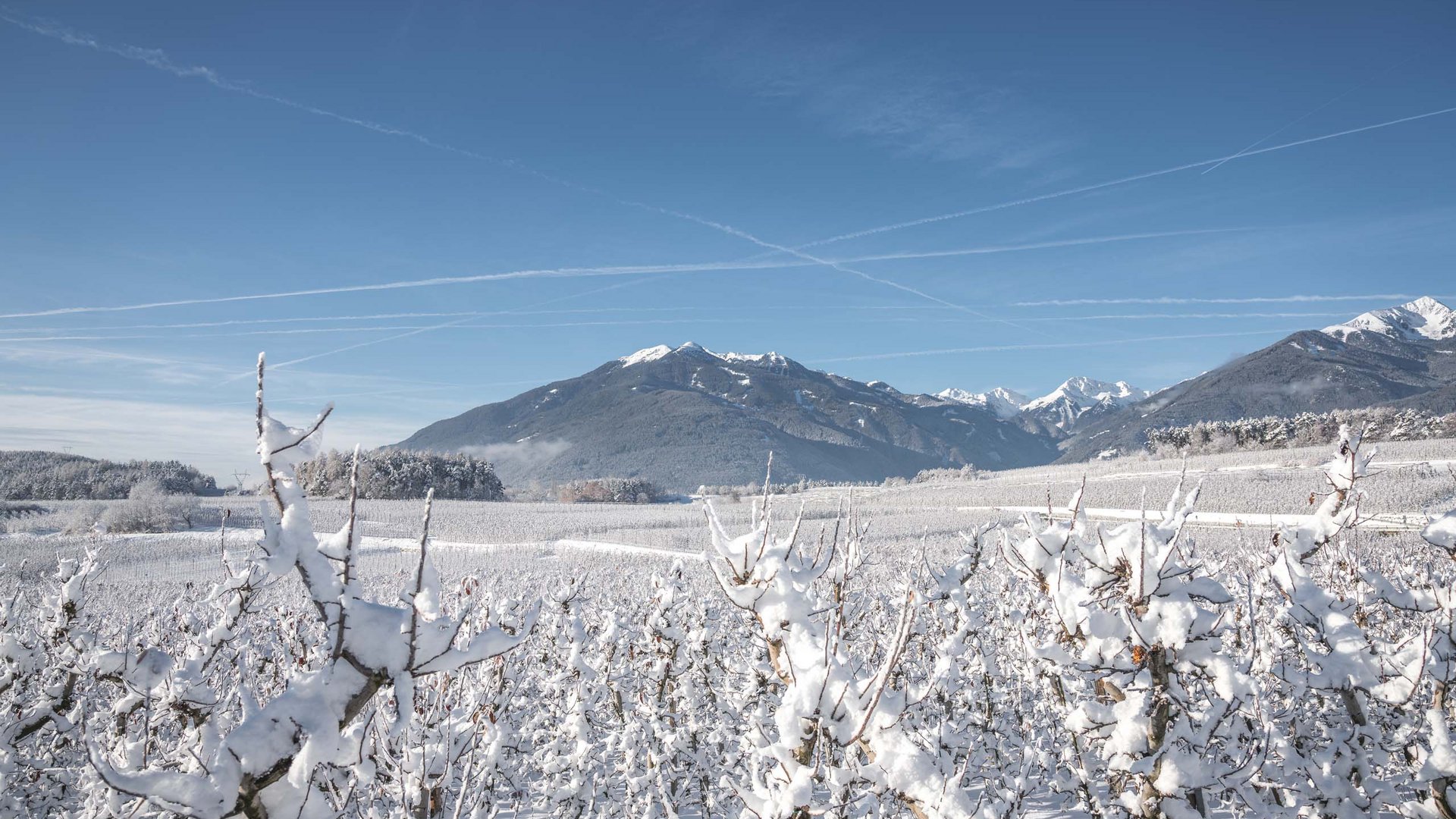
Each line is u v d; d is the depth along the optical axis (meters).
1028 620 9.54
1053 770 8.54
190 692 5.00
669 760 9.04
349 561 2.97
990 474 120.25
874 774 3.97
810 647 4.13
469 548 52.16
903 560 16.06
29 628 7.38
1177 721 4.92
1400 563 11.31
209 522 57.53
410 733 4.86
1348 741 5.62
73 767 7.32
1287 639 7.55
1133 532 5.04
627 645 10.66
